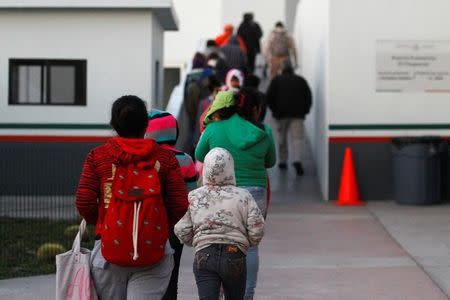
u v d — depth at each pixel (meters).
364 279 19.28
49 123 32.22
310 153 38.50
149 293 11.15
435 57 30.33
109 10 32.16
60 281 11.23
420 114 30.48
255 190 15.77
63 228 26.09
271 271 20.17
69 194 32.25
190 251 22.66
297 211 28.73
